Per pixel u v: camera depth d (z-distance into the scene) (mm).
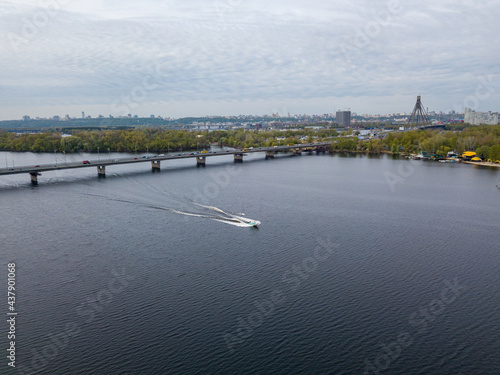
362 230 130250
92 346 70500
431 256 108750
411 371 65625
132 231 128500
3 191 188875
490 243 118625
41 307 82125
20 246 114500
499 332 75562
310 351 69875
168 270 99312
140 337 73000
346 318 79250
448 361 67875
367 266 102062
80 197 176375
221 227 133250
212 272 98312
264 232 128125
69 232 126938
